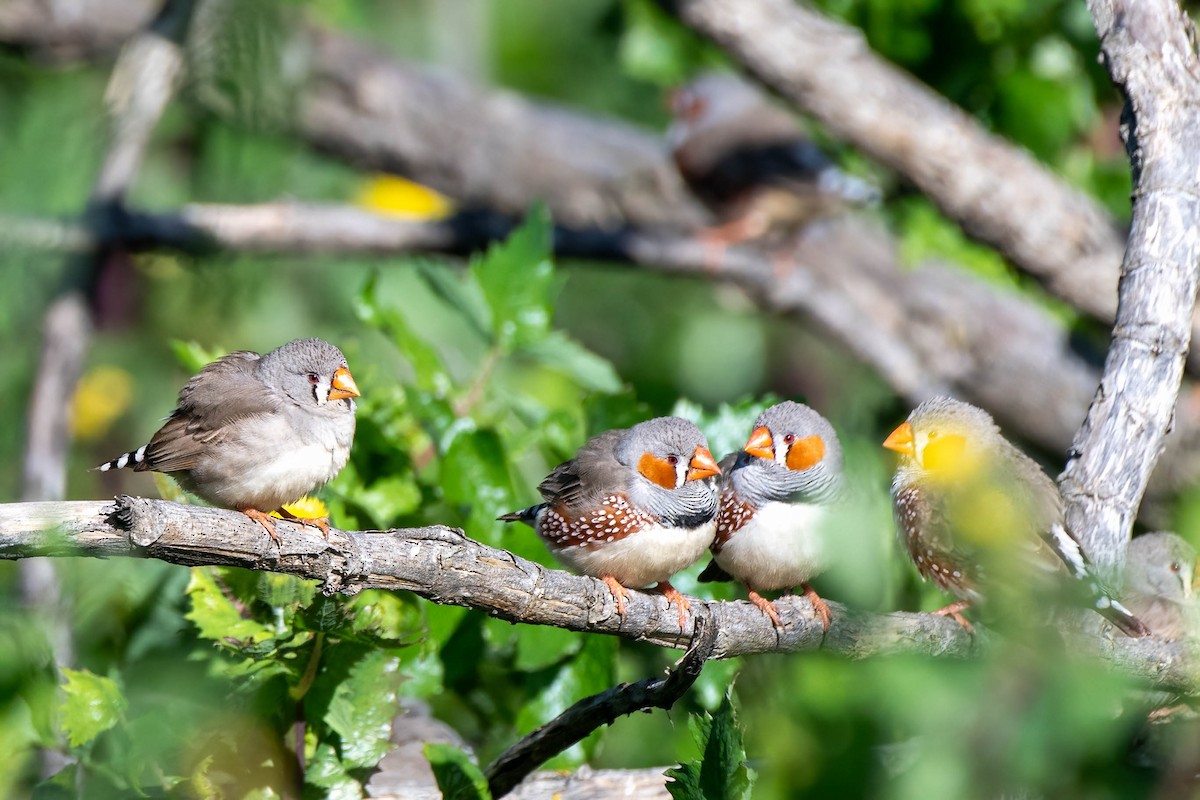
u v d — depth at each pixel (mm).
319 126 15867
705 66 15781
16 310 11625
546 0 17953
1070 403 13469
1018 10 13289
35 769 7871
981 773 4770
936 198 12250
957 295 14258
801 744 5016
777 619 7023
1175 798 5633
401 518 9078
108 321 13367
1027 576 6195
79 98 11531
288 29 12016
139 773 6949
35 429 11305
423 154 16188
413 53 17641
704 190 15836
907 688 4855
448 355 14398
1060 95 13555
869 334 14516
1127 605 8797
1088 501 7422
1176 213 7473
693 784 5840
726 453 9797
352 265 15219
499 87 17875
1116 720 5273
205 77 11367
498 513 9086
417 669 8789
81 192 11719
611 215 16531
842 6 13742
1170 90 7559
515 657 9125
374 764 7047
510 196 16438
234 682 7395
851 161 15445
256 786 7008
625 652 9641
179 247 12500
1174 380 7477
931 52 13758
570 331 16781
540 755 7242
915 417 8305
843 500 8234
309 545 5805
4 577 10172
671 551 8047
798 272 15133
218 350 9969
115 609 8914
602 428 9859
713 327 16641
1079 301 12305
